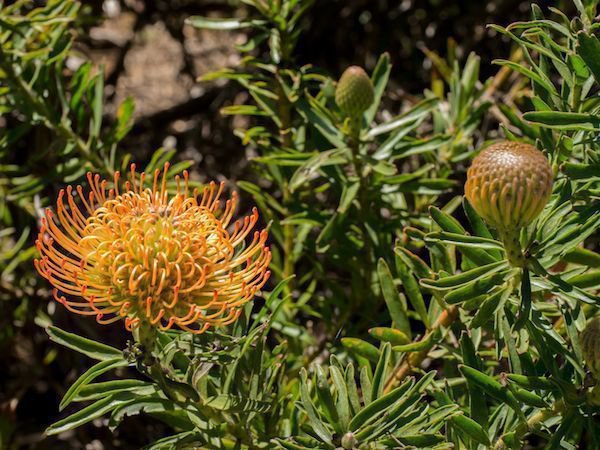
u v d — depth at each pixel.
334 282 0.91
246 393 0.73
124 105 0.93
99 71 0.93
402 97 1.05
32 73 0.92
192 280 0.65
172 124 1.35
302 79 0.89
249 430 0.72
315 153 0.85
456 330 0.77
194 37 1.68
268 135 0.93
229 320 0.65
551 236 0.66
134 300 0.65
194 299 0.66
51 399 1.10
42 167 1.02
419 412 0.69
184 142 1.30
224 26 0.89
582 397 0.67
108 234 0.65
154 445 0.70
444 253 0.73
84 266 0.63
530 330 0.68
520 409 0.69
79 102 0.93
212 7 1.39
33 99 0.91
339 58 1.28
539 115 0.66
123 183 0.93
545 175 0.62
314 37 1.26
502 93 1.06
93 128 0.92
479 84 1.03
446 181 0.86
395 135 0.85
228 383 0.70
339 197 0.88
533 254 0.66
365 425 0.68
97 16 1.17
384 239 0.90
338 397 0.68
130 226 0.65
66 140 0.92
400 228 0.91
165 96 1.67
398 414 0.68
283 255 1.06
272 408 0.75
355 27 1.27
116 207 0.66
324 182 1.04
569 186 0.68
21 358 1.06
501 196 0.62
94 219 0.66
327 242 0.86
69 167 0.92
